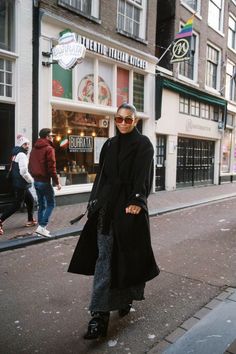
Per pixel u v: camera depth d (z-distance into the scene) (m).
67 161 9.84
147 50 12.40
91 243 3.19
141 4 12.21
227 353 2.71
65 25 9.14
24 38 8.28
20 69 8.25
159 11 14.29
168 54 14.12
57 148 9.51
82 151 10.29
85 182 10.41
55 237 6.38
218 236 6.86
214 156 18.41
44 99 8.81
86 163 10.44
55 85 9.29
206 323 3.27
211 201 11.99
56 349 2.90
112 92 11.12
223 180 19.28
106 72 10.88
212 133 17.61
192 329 3.16
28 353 2.83
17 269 4.78
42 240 6.13
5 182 8.11
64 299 3.85
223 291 4.12
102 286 3.02
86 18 9.80
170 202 11.05
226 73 19.28
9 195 8.18
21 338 3.06
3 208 8.02
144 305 3.73
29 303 3.74
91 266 3.20
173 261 5.24
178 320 3.41
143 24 12.27
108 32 10.65
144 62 12.16
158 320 3.40
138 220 3.01
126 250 2.96
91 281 4.38
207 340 2.95
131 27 11.96
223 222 8.29
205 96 16.27
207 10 16.41
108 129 11.14
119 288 2.95
